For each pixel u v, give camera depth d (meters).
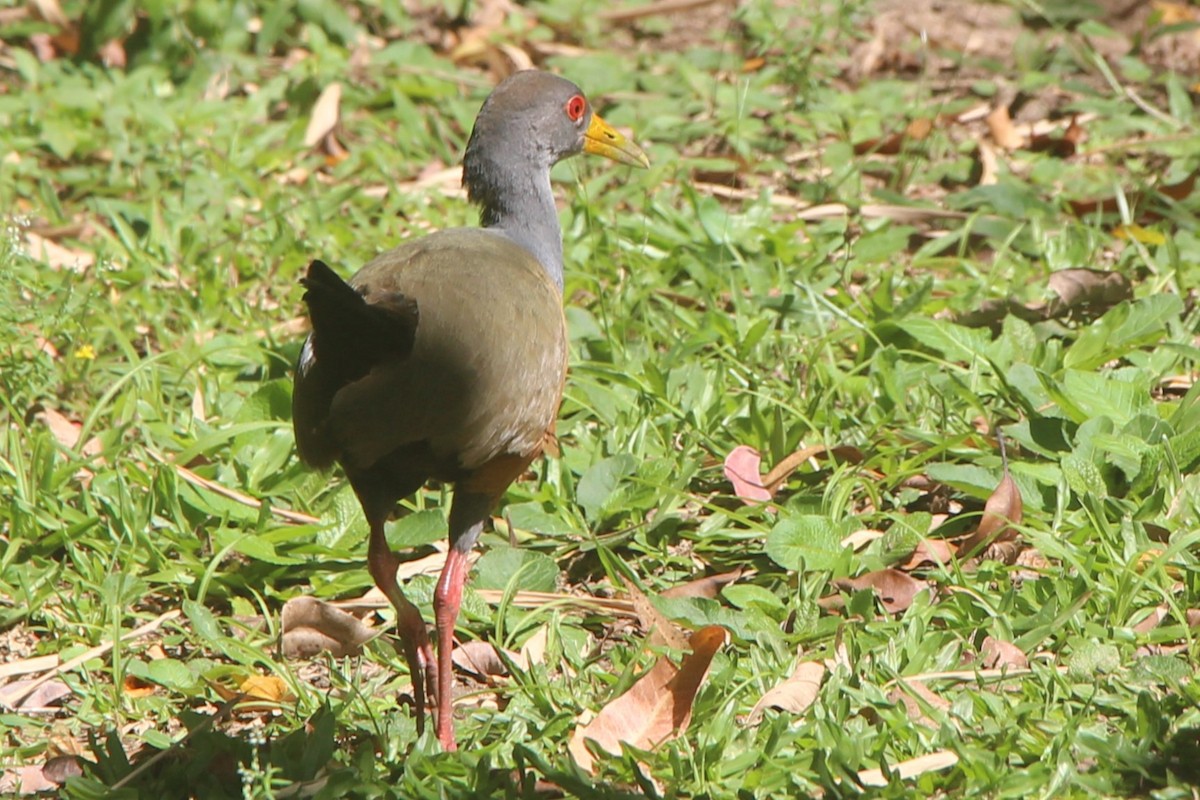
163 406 11.79
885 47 18.50
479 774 7.47
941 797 7.28
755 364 12.06
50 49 18.94
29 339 11.91
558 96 10.35
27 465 10.80
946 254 14.35
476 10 19.72
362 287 8.68
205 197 15.12
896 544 9.62
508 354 8.36
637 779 7.35
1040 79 16.81
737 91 16.47
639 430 10.93
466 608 9.41
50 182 15.59
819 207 14.91
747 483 10.34
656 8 19.64
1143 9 18.77
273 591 9.77
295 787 7.48
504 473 8.64
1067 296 12.29
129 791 7.48
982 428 11.09
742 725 8.02
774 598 9.18
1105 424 10.16
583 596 9.77
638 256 13.75
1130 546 9.12
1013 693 8.16
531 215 10.25
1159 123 16.14
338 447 8.34
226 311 13.13
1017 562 9.54
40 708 8.84
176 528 10.34
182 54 18.36
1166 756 7.40
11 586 9.78
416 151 16.48
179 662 8.98
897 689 8.15
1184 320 12.55
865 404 11.51
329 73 17.38
